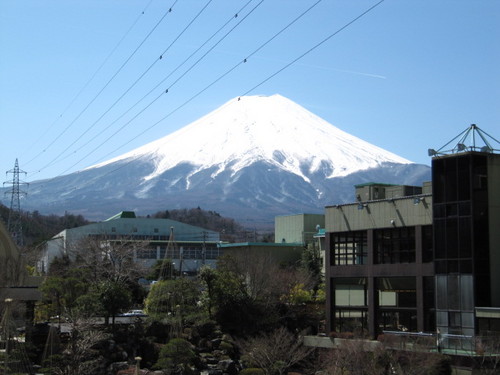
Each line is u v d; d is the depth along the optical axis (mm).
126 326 82812
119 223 195125
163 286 88438
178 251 167625
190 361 73500
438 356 59125
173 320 80875
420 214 72312
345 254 81188
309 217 122375
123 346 76750
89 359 69750
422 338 63250
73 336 67750
